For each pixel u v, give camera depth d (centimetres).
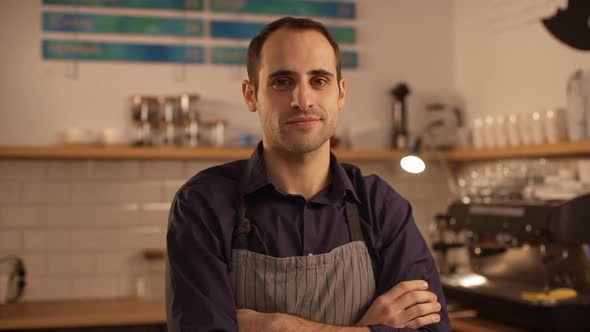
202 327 148
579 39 331
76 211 397
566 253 265
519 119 359
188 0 412
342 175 164
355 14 435
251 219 158
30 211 392
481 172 381
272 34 154
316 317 156
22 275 380
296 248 158
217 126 404
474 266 321
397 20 442
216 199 158
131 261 402
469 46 433
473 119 430
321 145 155
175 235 156
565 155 345
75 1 399
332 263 158
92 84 399
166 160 407
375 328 156
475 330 272
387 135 434
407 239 169
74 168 398
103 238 399
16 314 341
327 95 153
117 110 401
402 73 440
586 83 324
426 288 166
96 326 345
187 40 412
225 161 413
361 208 167
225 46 416
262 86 154
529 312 257
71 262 395
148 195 405
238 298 156
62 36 397
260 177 158
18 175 392
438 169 441
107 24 402
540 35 362
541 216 267
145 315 339
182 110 399
